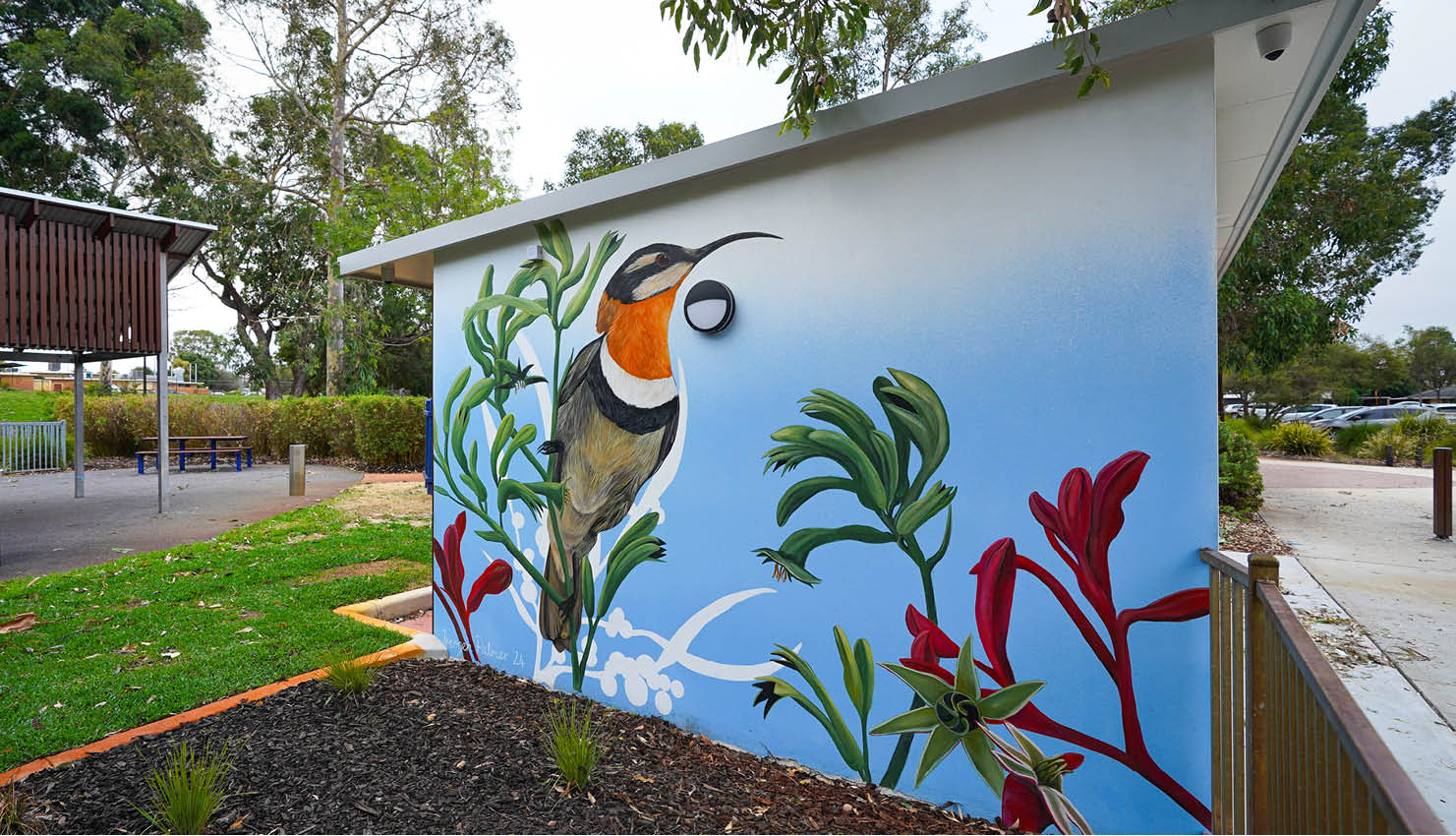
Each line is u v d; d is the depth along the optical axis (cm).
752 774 311
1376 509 949
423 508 1024
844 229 316
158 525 902
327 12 2042
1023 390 270
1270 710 175
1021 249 271
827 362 320
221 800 251
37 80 2448
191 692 364
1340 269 1535
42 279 898
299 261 2475
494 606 460
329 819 247
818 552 320
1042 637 263
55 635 463
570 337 420
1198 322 239
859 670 306
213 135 2492
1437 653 406
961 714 280
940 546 287
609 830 249
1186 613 238
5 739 308
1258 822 179
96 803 254
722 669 349
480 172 1741
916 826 268
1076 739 256
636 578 385
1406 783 85
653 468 379
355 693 370
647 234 384
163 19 2556
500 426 459
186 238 1038
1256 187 389
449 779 280
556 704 386
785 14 312
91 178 2730
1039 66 254
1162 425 244
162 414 1009
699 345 361
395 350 2789
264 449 2027
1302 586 555
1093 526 254
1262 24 219
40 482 1388
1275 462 1773
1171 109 243
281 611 523
